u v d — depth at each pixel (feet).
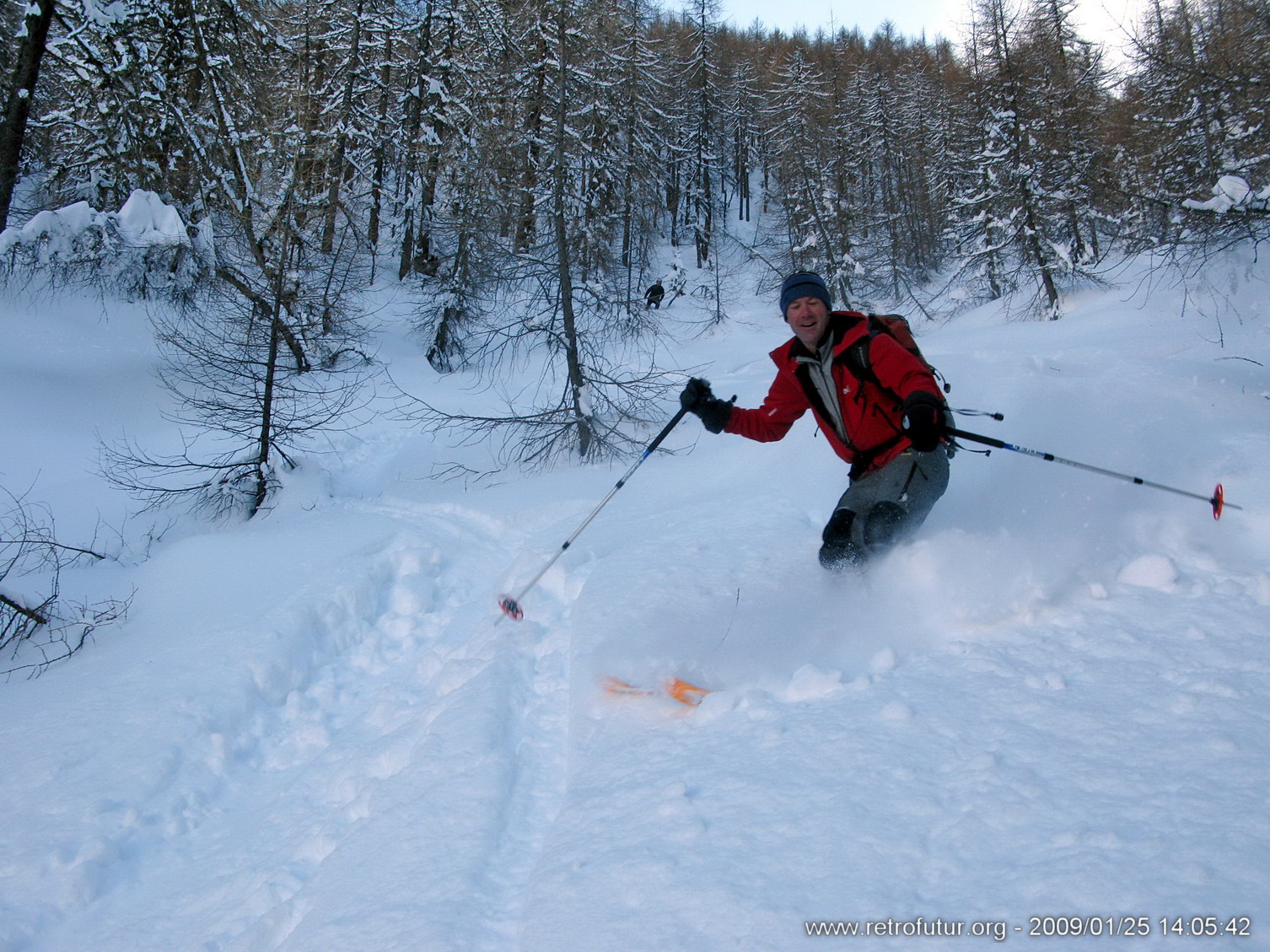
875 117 136.26
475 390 50.90
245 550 22.40
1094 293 72.13
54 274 40.37
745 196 164.66
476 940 6.95
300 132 37.78
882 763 7.50
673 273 112.78
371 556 21.94
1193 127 33.86
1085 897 5.33
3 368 38.58
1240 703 7.25
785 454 25.07
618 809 8.03
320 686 15.71
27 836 11.01
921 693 8.73
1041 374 31.55
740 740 8.76
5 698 15.24
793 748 8.17
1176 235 31.09
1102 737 7.16
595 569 16.81
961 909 5.51
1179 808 5.98
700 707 9.87
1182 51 33.19
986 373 33.73
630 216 55.01
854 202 111.14
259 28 50.52
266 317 32.01
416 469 35.22
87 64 39.29
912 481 12.00
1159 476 15.12
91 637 17.97
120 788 11.96
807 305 11.89
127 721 13.64
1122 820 5.98
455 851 8.36
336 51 68.33
